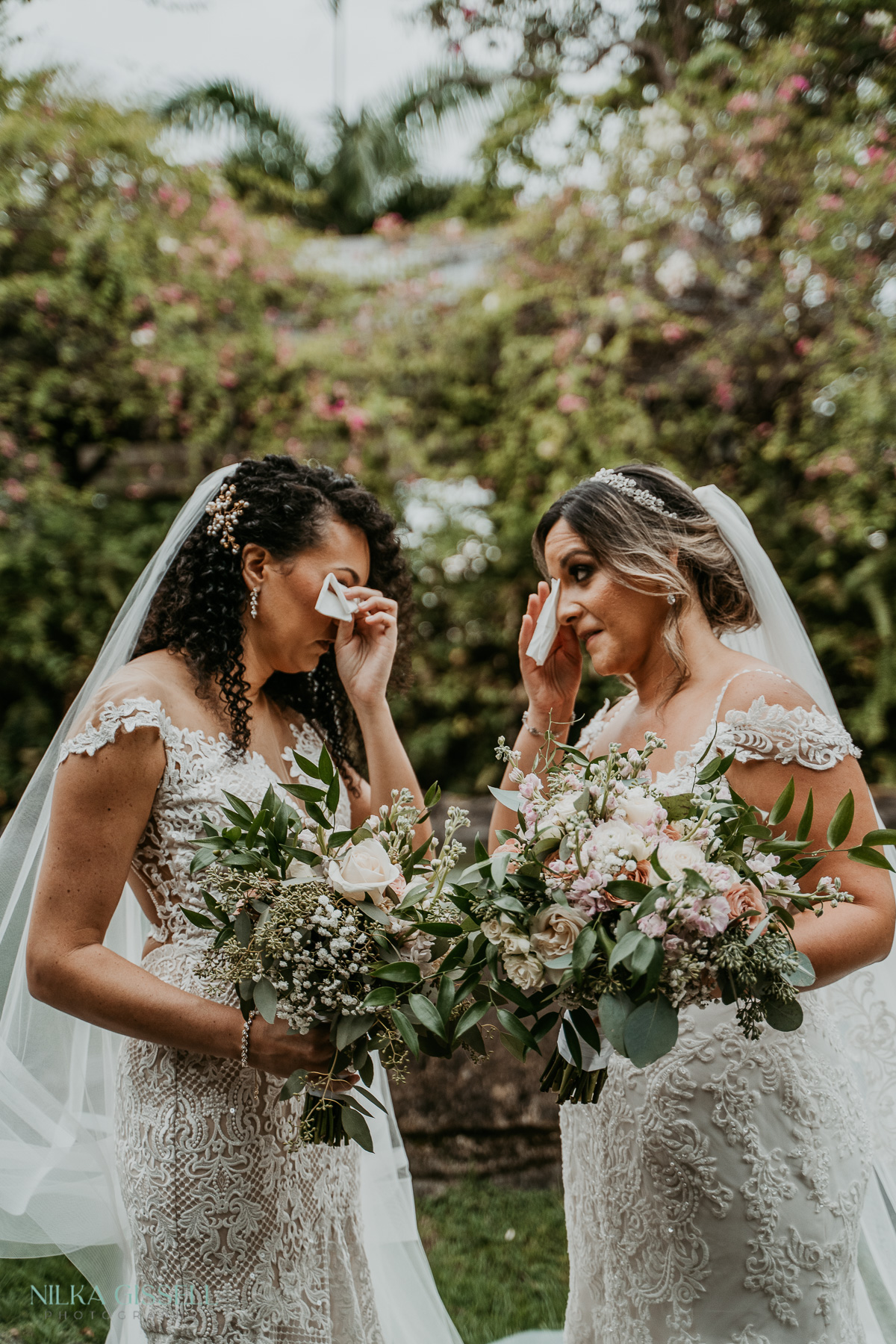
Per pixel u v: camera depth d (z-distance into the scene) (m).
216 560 1.74
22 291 5.20
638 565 1.78
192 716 1.63
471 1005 1.38
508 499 5.51
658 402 5.31
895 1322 1.89
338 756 2.01
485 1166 3.12
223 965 1.39
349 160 9.66
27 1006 1.74
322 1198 1.62
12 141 5.10
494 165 5.80
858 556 5.10
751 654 2.05
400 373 5.56
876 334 4.78
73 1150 1.74
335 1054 1.44
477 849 1.43
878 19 4.68
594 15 5.31
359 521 1.86
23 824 1.79
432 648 5.61
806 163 4.84
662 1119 1.52
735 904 1.29
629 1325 1.57
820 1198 1.51
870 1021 1.82
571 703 2.08
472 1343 2.44
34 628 5.55
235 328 5.58
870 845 1.39
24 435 5.63
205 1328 1.48
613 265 5.14
